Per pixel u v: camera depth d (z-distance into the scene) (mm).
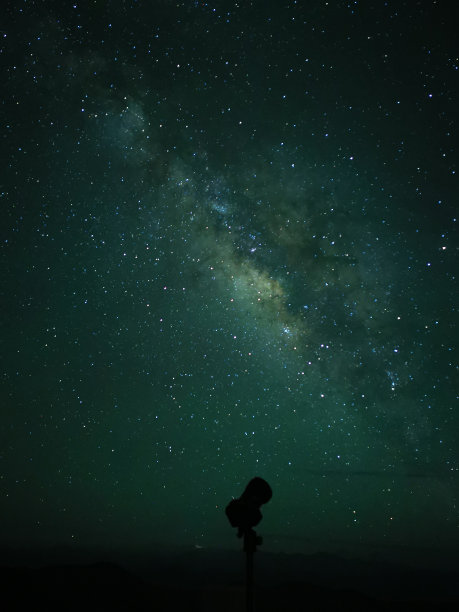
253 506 2615
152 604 4855
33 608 4469
